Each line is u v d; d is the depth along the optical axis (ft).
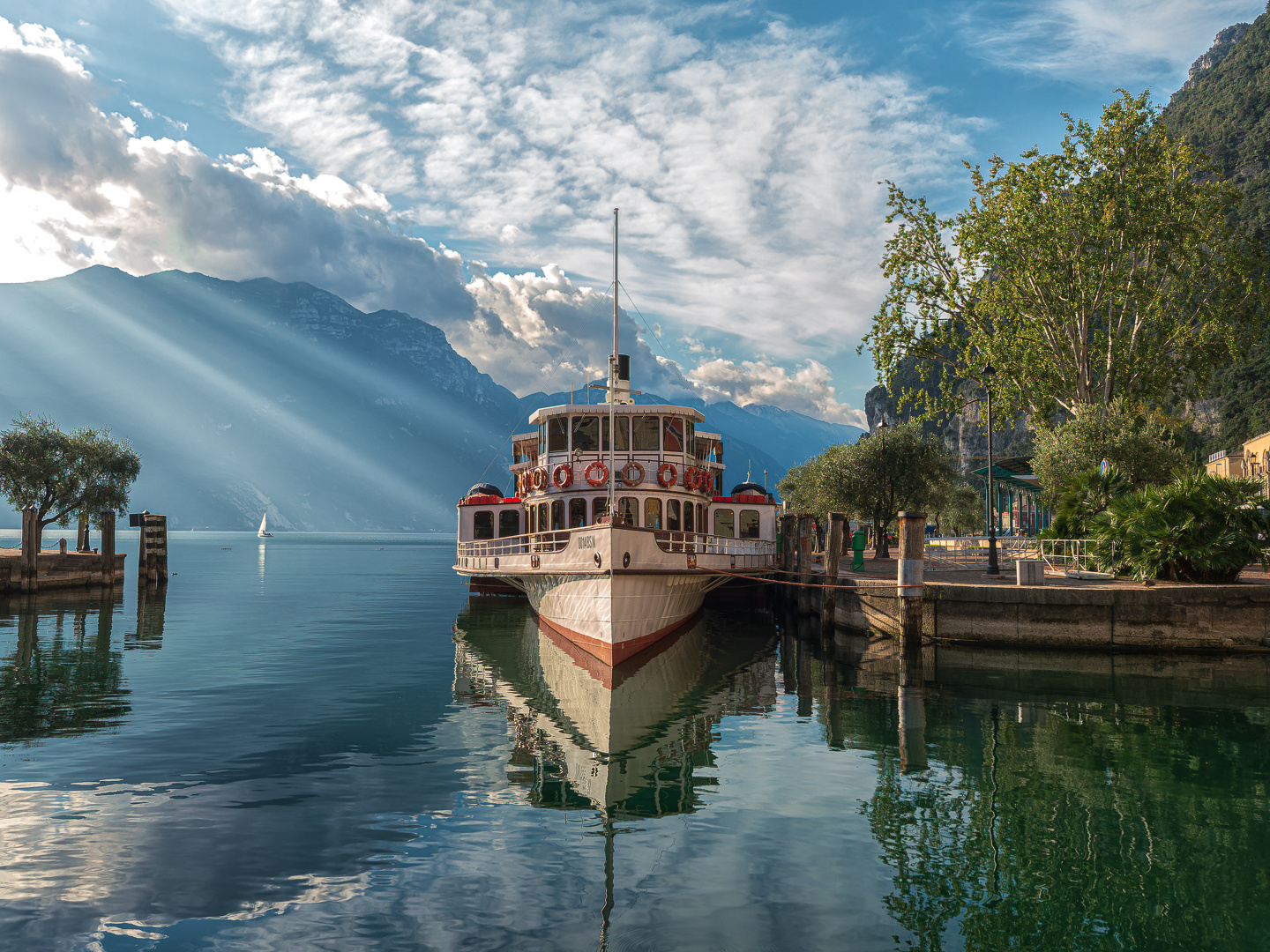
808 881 26.66
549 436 101.76
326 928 23.30
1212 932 23.24
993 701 54.85
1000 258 142.20
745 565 101.65
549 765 40.70
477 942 22.54
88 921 23.67
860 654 77.66
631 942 22.49
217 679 65.62
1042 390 146.82
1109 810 33.17
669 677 67.97
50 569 151.12
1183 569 76.54
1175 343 142.20
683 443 101.45
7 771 38.81
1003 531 260.01
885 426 169.58
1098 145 135.54
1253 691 57.00
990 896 25.46
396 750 43.57
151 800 34.68
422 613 126.52
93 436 168.55
